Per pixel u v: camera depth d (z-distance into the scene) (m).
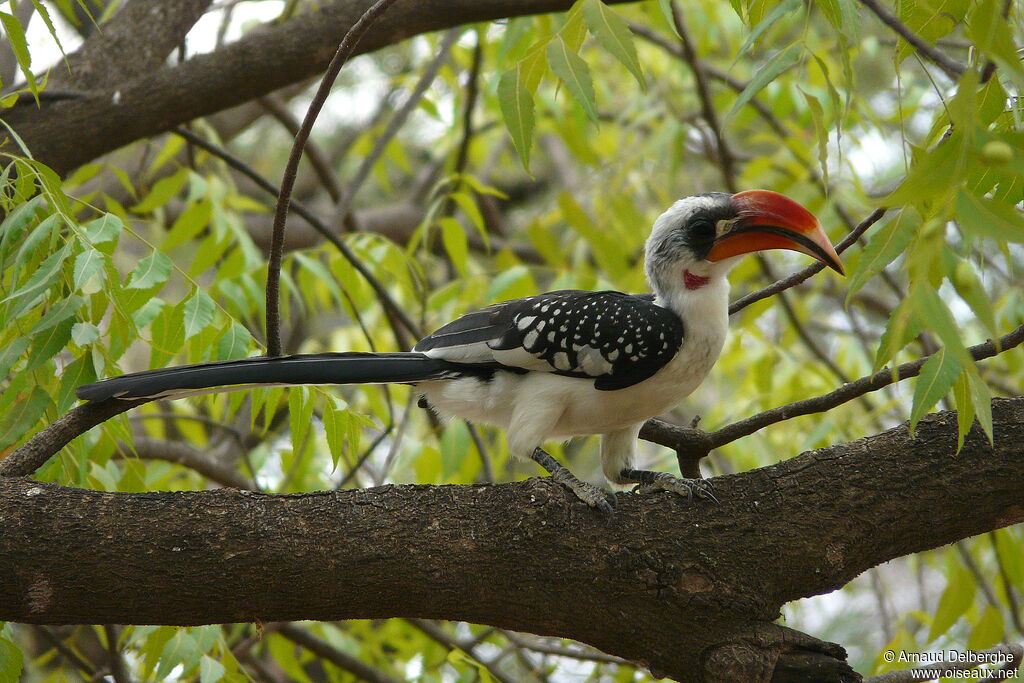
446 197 9.78
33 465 5.41
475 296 10.36
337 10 8.11
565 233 16.03
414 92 11.14
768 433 10.24
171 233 9.22
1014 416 5.53
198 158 11.54
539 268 9.98
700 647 5.16
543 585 5.28
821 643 5.12
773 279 10.98
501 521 5.34
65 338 5.26
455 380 6.95
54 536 4.95
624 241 11.66
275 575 5.08
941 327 3.05
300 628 9.75
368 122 16.77
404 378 6.71
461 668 8.15
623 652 5.36
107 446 6.74
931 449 5.47
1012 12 4.82
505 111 4.64
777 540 5.33
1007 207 3.08
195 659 6.52
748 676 5.01
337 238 8.80
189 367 5.91
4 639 5.71
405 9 8.05
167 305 6.28
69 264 5.30
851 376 11.16
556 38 4.65
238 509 5.19
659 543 5.31
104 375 5.73
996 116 4.43
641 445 14.01
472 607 5.32
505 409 7.00
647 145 11.63
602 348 6.62
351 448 6.48
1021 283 9.88
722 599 5.19
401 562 5.20
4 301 4.77
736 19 11.44
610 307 6.70
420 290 9.46
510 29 8.17
